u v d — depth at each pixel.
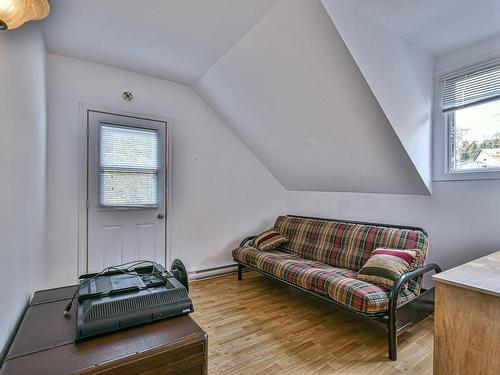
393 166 2.69
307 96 2.60
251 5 2.01
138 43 2.53
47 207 2.60
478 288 1.22
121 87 3.05
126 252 3.04
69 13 2.09
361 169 3.01
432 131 2.68
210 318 2.42
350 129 2.62
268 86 2.78
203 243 3.63
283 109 2.93
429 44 2.43
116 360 0.86
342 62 2.11
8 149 1.13
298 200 4.29
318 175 3.60
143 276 1.45
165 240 3.31
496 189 2.27
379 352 1.90
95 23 2.22
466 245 2.46
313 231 3.37
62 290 1.43
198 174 3.59
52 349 0.91
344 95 2.35
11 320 1.13
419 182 2.65
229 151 3.87
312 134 2.99
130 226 3.08
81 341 0.95
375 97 2.18
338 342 2.03
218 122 3.77
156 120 3.26
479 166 2.42
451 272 1.44
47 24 2.21
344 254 2.88
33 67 1.75
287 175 4.07
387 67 2.23
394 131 2.34
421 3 1.92
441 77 2.61
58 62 2.71
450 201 2.57
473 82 2.40
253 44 2.45
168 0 1.96
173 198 3.38
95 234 2.87
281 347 1.97
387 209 3.11
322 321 2.37
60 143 2.69
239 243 3.96
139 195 3.14
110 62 2.88
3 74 1.07
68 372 0.80
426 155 2.63
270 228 4.01
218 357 1.85
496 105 2.30
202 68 3.03
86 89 2.84
